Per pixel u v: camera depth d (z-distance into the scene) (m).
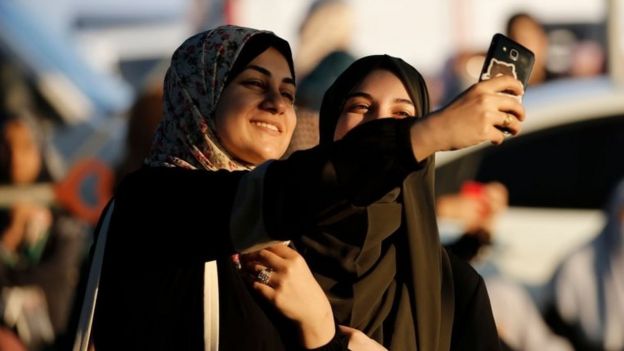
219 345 6.04
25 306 15.22
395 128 5.46
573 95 16.88
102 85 17.70
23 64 17.58
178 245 5.86
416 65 16.92
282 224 5.54
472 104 5.41
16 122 16.92
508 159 16.27
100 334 6.25
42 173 16.75
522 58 5.94
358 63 7.32
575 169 16.45
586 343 15.77
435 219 6.93
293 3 16.62
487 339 7.07
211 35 6.49
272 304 6.37
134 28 17.89
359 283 6.75
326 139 7.40
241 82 6.43
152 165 6.51
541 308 15.87
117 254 6.16
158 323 6.07
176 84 6.48
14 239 15.66
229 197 5.69
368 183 5.43
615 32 17.19
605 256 15.93
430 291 6.85
